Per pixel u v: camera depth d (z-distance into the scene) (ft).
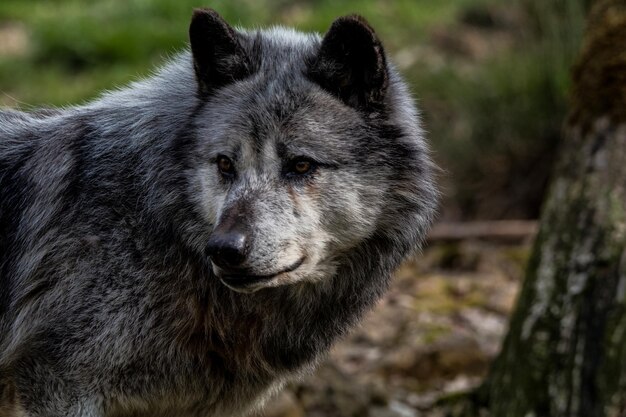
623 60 32.83
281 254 23.79
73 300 25.17
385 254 26.37
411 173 25.79
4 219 26.96
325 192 24.53
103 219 25.43
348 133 24.77
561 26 64.08
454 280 50.01
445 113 65.92
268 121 24.40
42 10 86.48
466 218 63.52
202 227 25.26
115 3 84.64
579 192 32.45
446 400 35.40
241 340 26.35
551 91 64.95
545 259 32.45
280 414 33.99
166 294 25.53
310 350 27.35
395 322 44.60
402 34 74.69
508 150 65.10
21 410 25.67
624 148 32.24
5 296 26.76
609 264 31.04
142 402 26.17
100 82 70.85
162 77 27.02
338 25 24.43
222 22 25.11
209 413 27.50
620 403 30.09
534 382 31.37
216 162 24.71
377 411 35.76
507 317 45.78
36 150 27.20
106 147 26.00
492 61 68.85
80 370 25.20
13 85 72.08
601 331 30.66
